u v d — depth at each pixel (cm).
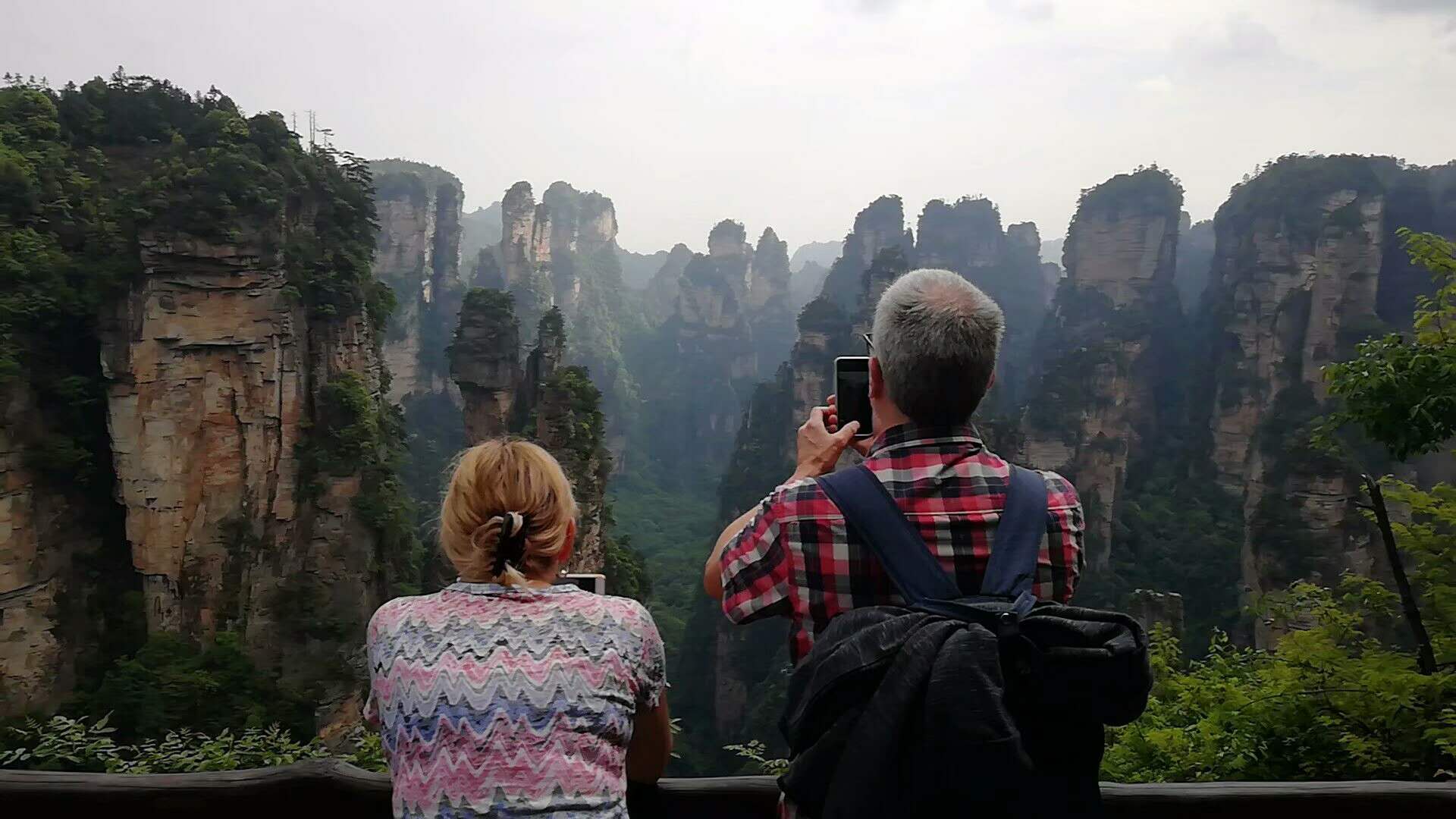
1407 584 870
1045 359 10619
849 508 214
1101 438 7350
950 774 183
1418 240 913
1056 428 7256
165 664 3553
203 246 3756
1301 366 7731
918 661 192
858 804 186
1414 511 991
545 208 15812
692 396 15750
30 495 3641
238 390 3922
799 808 212
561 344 6431
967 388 220
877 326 231
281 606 3966
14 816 314
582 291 17600
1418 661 868
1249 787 316
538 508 245
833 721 203
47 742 827
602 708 229
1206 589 6531
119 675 3478
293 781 316
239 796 317
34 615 3597
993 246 14575
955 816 186
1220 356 8519
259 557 3984
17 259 3697
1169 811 314
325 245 4381
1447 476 5181
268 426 4006
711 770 6141
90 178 4247
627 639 242
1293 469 5006
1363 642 1002
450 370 6041
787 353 17438
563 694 226
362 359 4591
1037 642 193
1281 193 8225
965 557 210
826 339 9000
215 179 3831
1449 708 781
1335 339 7594
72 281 3791
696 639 6969
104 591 3809
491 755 219
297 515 4091
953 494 217
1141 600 4000
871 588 213
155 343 3728
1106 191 10488
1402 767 794
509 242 15325
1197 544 6869
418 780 222
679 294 16962
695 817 307
